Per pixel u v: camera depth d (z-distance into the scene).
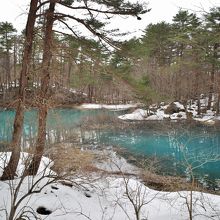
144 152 18.22
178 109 33.44
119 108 39.09
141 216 8.34
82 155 9.59
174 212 8.44
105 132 24.53
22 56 8.61
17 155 8.51
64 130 10.32
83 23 8.98
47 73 8.54
